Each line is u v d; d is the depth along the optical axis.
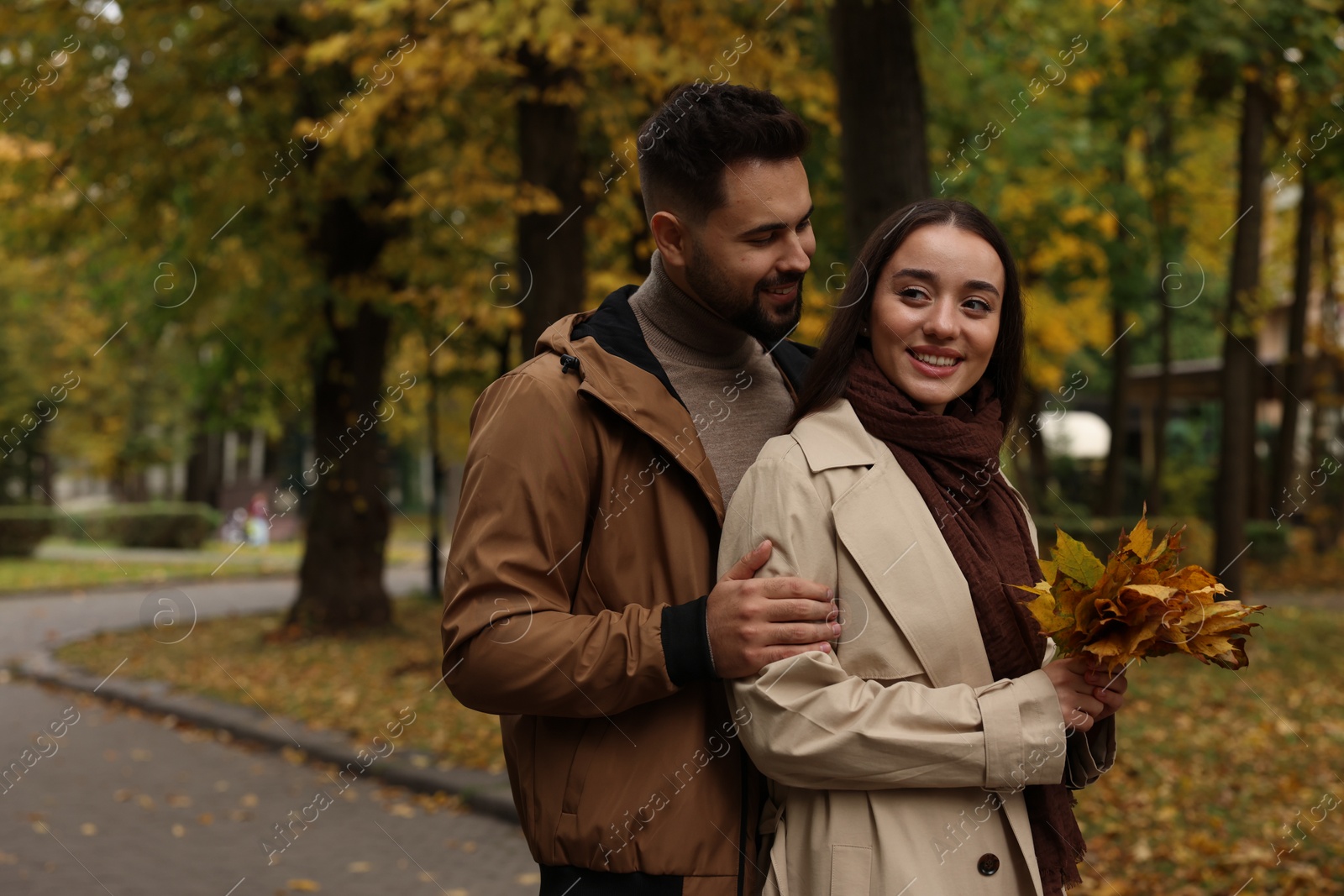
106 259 12.06
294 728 8.01
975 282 1.75
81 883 5.03
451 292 9.93
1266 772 6.17
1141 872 4.65
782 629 1.59
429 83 7.17
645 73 6.65
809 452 1.72
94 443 29.33
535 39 6.74
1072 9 9.19
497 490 1.69
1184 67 8.95
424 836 5.73
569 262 7.60
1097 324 16.36
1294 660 9.55
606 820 1.66
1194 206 14.23
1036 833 1.73
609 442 1.74
